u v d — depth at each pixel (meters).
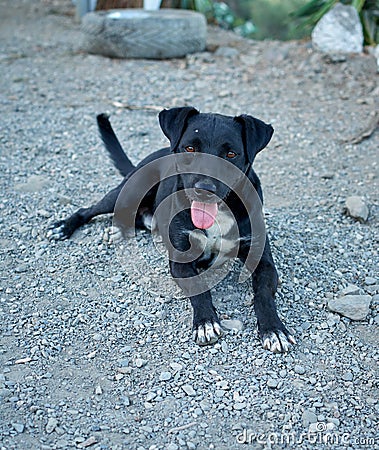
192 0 4.15
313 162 2.58
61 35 3.93
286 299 1.90
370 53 3.48
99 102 3.01
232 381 1.66
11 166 2.50
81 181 2.43
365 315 1.84
